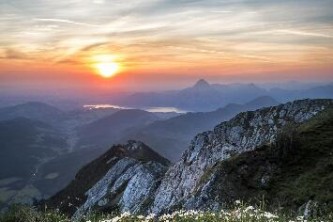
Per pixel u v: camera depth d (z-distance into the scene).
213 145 108.69
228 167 75.19
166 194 105.62
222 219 13.31
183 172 108.19
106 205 143.88
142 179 134.25
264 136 100.88
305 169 70.44
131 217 14.73
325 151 74.31
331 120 86.06
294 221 14.73
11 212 20.14
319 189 60.81
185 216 13.69
